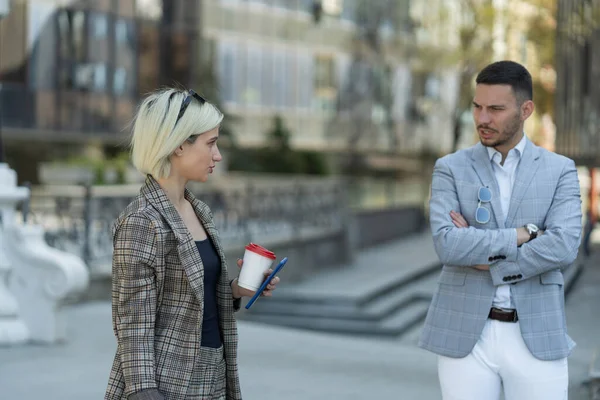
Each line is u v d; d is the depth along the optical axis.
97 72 28.83
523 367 3.82
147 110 3.33
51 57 27.62
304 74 38.41
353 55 40.75
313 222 22.70
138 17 30.36
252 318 16.48
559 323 3.85
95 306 11.85
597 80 14.86
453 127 37.16
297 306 16.64
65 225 14.69
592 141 14.96
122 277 3.23
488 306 3.85
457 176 4.02
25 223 9.35
